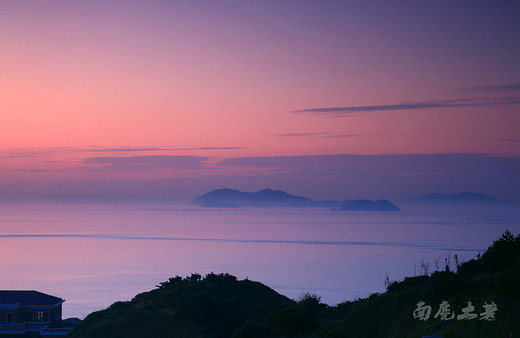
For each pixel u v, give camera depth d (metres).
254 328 49.66
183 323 61.00
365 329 43.53
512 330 32.03
